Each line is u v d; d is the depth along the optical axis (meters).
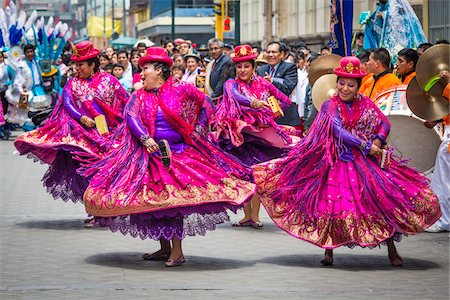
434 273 11.22
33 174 21.78
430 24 24.11
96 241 13.29
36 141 14.54
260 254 12.44
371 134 11.62
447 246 12.92
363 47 19.30
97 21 121.44
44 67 31.11
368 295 10.05
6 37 32.16
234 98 14.16
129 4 123.62
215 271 11.27
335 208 11.32
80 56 14.44
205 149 11.62
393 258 11.69
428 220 11.55
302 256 12.31
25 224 14.75
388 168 11.55
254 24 63.00
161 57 11.50
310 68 15.07
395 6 17.92
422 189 11.59
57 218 15.38
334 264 11.78
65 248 12.73
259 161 14.30
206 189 11.21
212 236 13.85
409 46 17.84
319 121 11.58
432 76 12.84
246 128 14.06
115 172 11.43
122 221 11.46
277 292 10.15
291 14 53.03
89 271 11.21
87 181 14.72
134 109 11.47
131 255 12.27
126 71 24.72
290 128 14.56
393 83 14.16
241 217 15.57
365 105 11.62
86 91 14.50
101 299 9.77
